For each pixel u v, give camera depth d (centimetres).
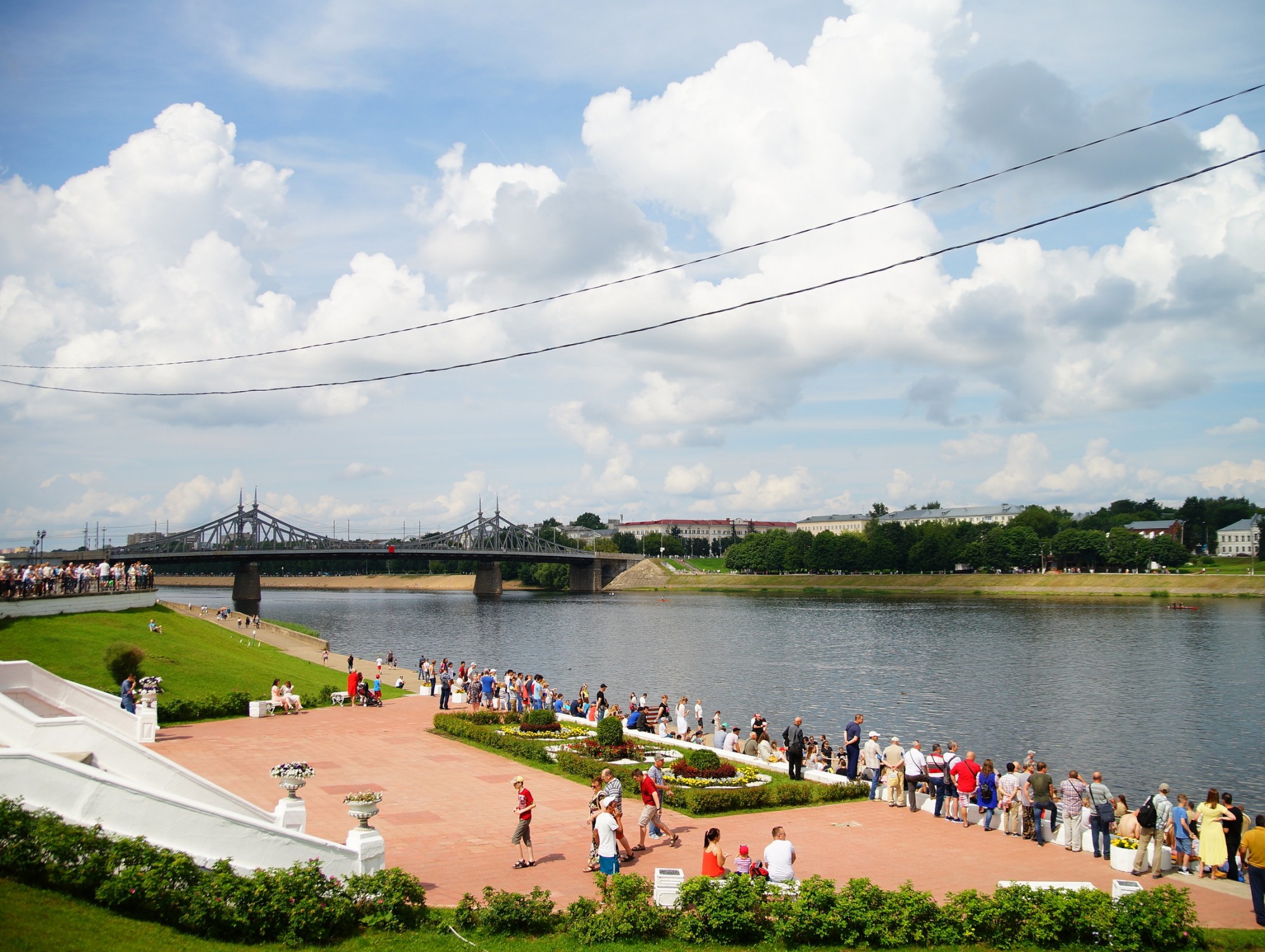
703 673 8794
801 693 7588
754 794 3125
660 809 2622
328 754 3794
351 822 2742
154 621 6712
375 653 10550
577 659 9988
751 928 1898
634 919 1892
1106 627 12450
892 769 3288
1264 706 6862
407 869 2328
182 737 4072
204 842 1903
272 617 16225
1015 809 2856
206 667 5572
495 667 9306
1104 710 6756
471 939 1842
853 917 1895
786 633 12588
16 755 1794
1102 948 1908
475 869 2345
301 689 5584
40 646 5141
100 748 2233
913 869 2458
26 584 6053
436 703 5628
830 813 3089
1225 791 4700
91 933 1526
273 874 1831
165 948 1560
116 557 15662
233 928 1730
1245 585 17450
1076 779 2725
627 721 4825
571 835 2684
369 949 1744
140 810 1870
